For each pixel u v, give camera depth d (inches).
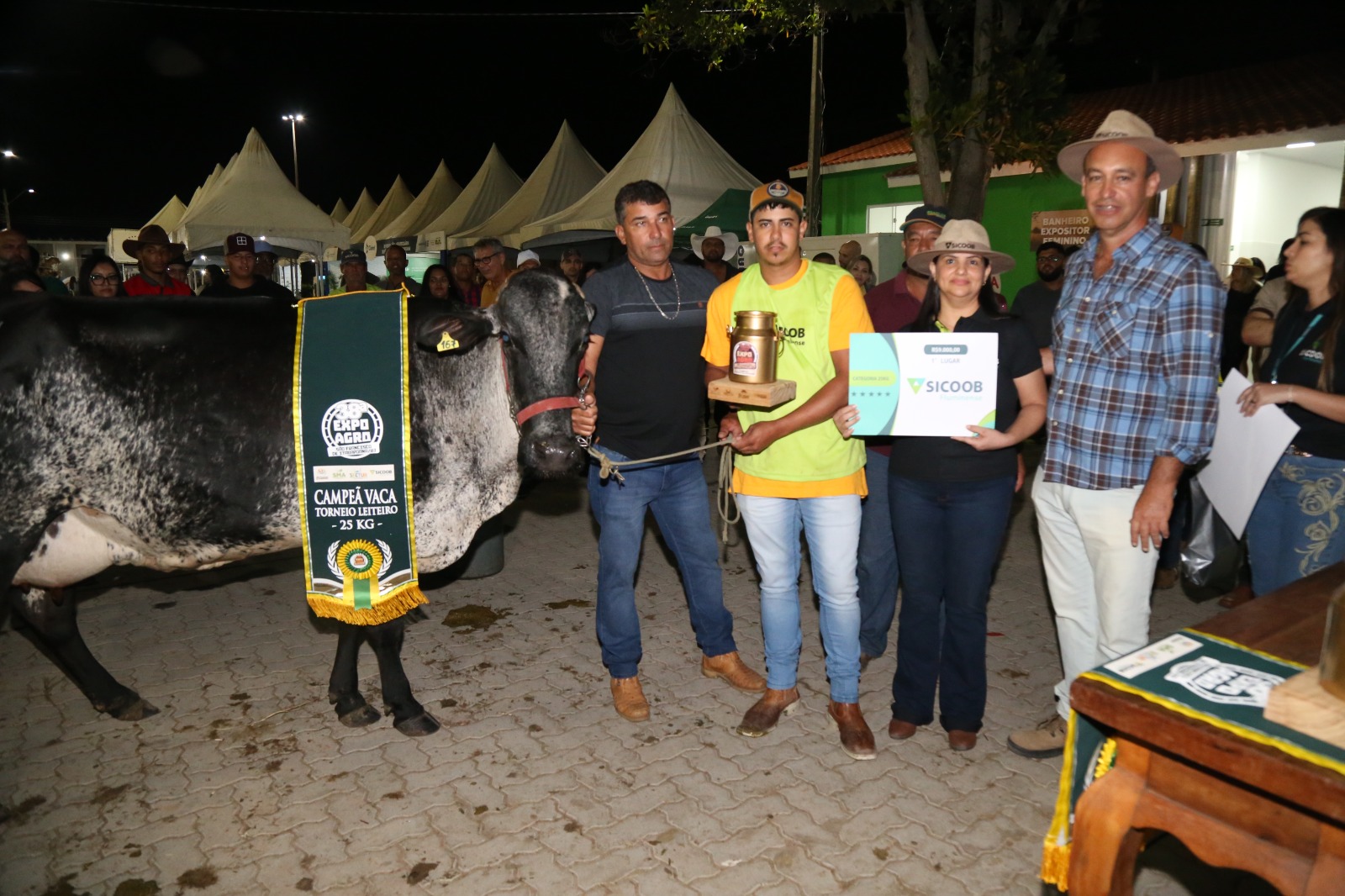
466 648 182.5
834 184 705.0
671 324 141.7
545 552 246.8
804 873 113.7
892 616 171.2
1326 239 122.4
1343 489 123.6
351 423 134.6
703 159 538.3
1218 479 131.2
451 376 145.3
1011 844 119.3
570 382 140.5
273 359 139.3
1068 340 124.5
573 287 141.8
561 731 149.2
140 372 133.2
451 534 148.5
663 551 246.2
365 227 1019.3
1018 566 231.8
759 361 124.9
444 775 136.6
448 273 370.6
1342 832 57.6
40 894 111.0
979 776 135.0
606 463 141.6
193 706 158.7
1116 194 114.7
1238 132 470.3
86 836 122.4
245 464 138.0
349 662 152.1
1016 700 158.6
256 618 199.9
